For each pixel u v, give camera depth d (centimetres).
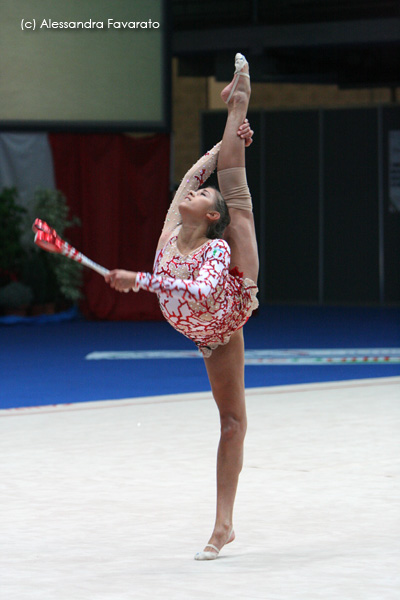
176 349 3506
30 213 4588
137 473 1493
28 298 4491
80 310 4797
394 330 4234
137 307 4694
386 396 2289
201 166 1105
